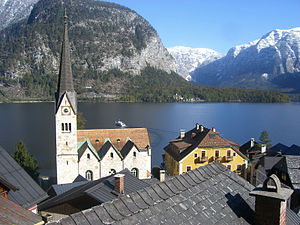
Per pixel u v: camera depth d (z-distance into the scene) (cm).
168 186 1227
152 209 1070
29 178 2922
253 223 1209
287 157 5509
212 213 1183
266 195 1162
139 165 6488
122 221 971
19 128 16812
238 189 1414
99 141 6744
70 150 6047
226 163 6844
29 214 1925
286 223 1358
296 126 19050
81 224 916
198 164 6719
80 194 2627
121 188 2467
